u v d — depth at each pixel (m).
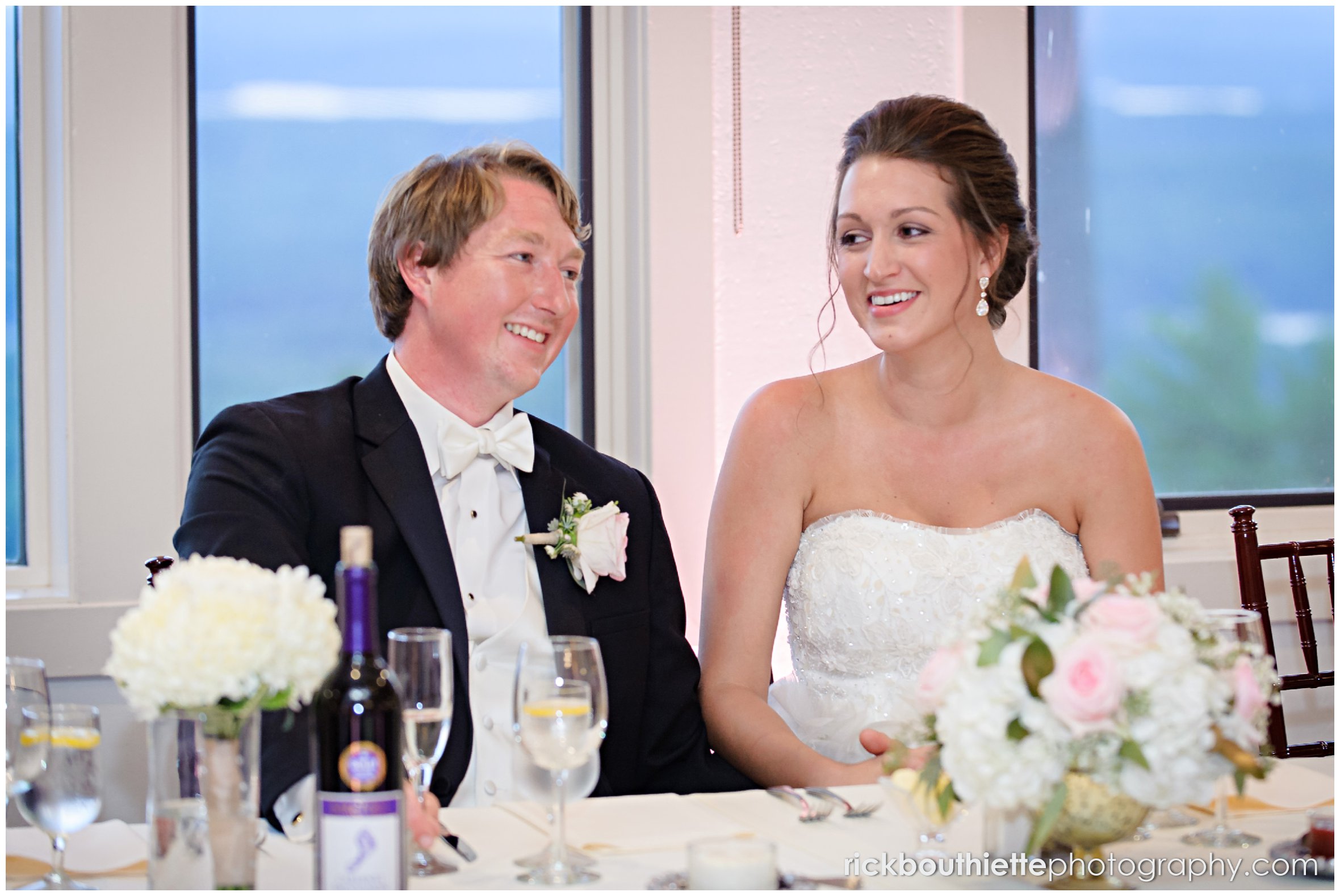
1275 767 1.53
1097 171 3.37
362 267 3.01
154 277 2.72
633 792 1.93
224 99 2.90
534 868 1.16
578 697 1.14
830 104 3.17
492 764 1.80
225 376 2.92
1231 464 3.48
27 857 1.19
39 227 2.71
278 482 1.77
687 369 3.02
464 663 1.76
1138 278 3.40
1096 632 1.09
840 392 2.29
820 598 2.17
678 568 3.02
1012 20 3.23
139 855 1.22
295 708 1.12
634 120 3.05
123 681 1.05
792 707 2.21
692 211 3.02
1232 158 3.45
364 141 3.01
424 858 1.19
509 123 3.10
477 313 1.85
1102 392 3.40
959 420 2.23
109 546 2.68
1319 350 3.52
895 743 1.23
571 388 3.11
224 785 1.06
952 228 2.06
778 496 2.22
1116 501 2.21
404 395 1.92
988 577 2.11
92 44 2.67
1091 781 1.11
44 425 2.72
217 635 1.01
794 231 3.15
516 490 1.96
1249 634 1.26
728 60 3.11
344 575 1.05
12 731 1.12
